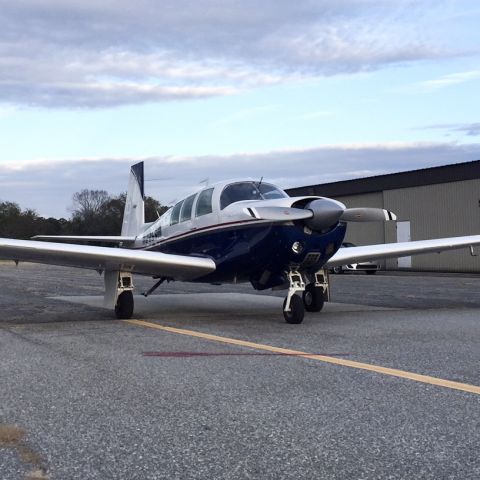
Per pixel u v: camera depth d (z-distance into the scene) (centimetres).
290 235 727
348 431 307
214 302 1078
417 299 1112
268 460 269
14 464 265
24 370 459
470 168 2500
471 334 639
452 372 442
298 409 347
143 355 521
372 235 2980
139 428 314
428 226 2700
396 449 280
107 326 728
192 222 875
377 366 466
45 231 6228
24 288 1430
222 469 259
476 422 319
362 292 1298
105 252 745
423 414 335
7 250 724
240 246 780
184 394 383
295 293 745
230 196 826
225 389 395
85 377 433
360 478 248
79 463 266
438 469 257
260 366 470
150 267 796
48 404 361
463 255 2536
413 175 2750
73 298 1152
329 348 553
